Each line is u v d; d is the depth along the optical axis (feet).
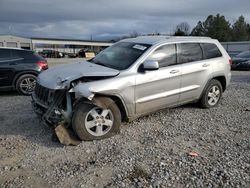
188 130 18.12
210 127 18.76
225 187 11.59
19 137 16.70
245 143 16.14
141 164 13.48
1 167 13.14
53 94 15.93
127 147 15.38
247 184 11.82
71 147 15.37
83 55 221.87
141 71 17.93
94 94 15.87
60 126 15.78
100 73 16.65
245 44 130.52
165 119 20.18
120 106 17.43
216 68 22.63
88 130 15.99
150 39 20.61
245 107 24.02
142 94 17.94
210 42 22.97
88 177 12.32
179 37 21.35
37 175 12.49
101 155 14.43
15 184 11.78
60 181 12.02
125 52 19.52
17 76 29.25
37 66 29.96
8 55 29.14
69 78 16.06
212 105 23.40
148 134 17.31
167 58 19.53
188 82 20.67
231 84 37.96
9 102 25.77
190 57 21.08
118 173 12.64
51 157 14.19
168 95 19.45
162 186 11.66
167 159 13.99
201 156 14.38
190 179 12.16
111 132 16.74
